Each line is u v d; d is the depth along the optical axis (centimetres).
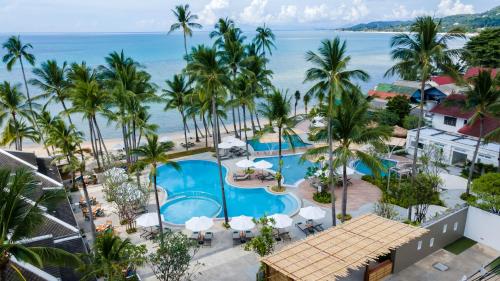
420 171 3669
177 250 2123
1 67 15462
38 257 1481
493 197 2583
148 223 2853
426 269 2323
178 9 5762
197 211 3522
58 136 2850
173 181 4291
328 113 2667
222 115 5431
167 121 8044
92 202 3572
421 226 2408
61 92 4675
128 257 2122
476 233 2661
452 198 3459
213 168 4672
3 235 1504
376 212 2870
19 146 4644
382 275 2208
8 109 4566
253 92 4850
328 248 1973
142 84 4403
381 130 2655
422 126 5147
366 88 11406
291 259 1875
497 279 2128
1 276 1525
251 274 2394
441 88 6644
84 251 2302
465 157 4378
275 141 4788
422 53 2928
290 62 17975
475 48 6956
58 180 3709
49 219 2462
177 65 15562
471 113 4481
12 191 1564
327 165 3672
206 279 2342
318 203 3484
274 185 3975
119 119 4209
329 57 2648
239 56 4847
